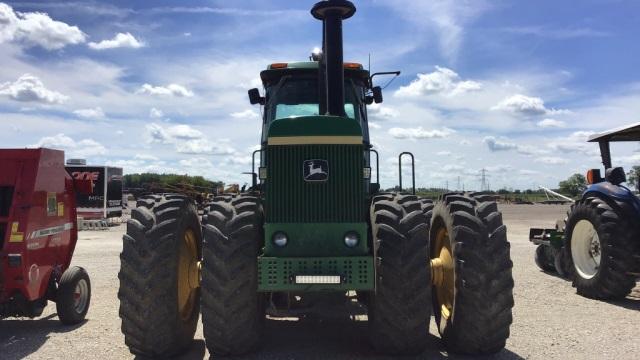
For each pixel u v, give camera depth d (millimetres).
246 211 4504
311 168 4574
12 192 5977
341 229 4531
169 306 4473
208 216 4504
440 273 4945
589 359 4574
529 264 10461
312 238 4531
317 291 4383
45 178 5887
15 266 5387
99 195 21188
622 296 6977
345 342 5031
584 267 7516
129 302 4410
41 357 4742
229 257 4281
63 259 6391
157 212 4625
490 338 4434
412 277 4258
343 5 5031
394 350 4422
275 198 4582
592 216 7219
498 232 4449
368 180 5406
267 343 4996
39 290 5664
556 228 9180
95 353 4855
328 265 4352
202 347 5023
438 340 5109
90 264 10203
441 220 4945
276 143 4629
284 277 4359
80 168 21172
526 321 5879
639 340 5133
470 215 4535
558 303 6871
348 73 6039
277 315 4805
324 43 5160
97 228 20594
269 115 6012
